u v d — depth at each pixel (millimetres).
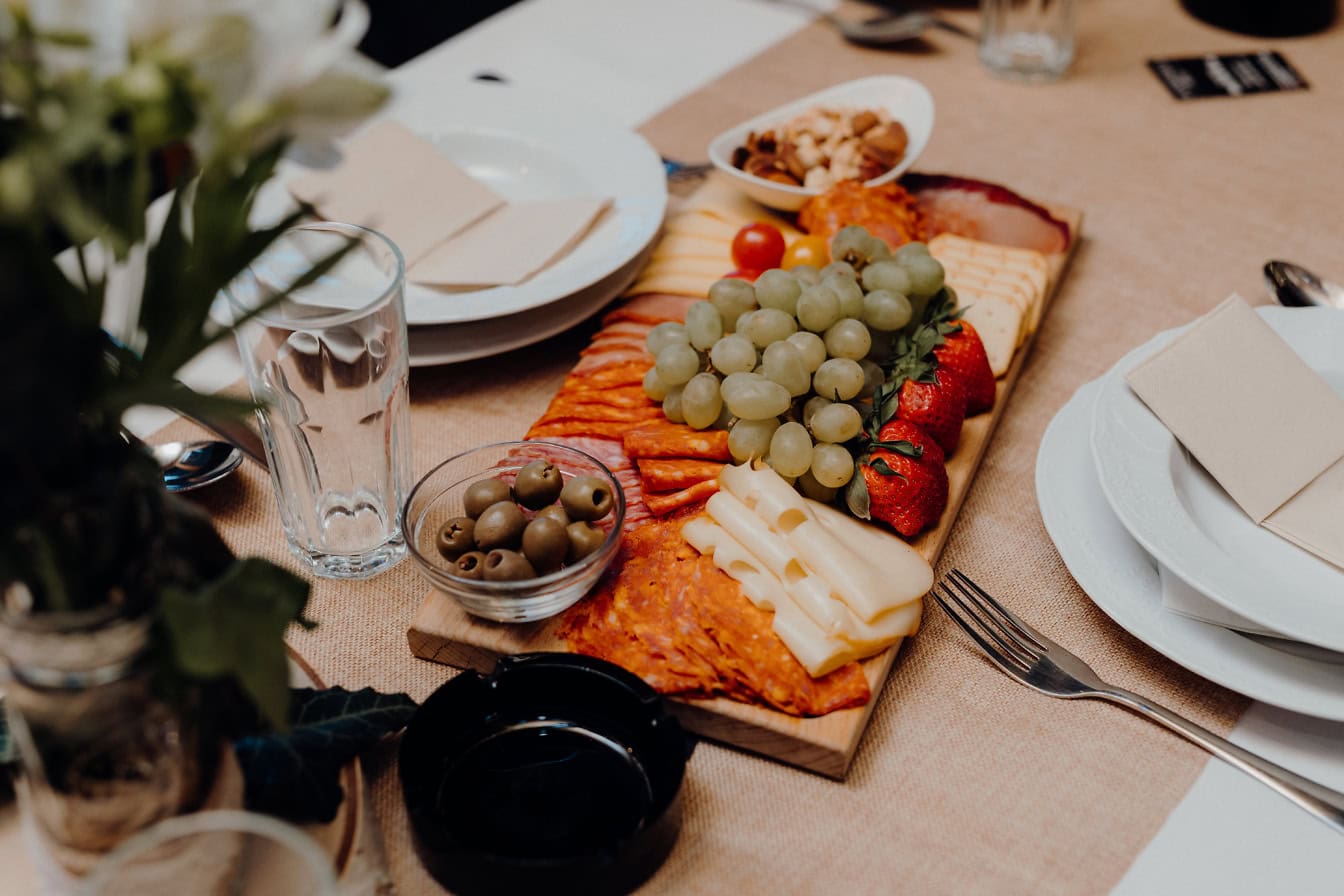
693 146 1585
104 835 643
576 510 877
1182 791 804
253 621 575
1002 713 863
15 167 453
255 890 563
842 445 970
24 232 492
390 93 523
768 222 1401
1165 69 1796
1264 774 796
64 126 458
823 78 1762
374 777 804
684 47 1828
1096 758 828
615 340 1197
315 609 942
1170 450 963
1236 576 833
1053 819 787
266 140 522
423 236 1233
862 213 1287
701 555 909
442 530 890
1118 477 924
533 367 1221
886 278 1024
